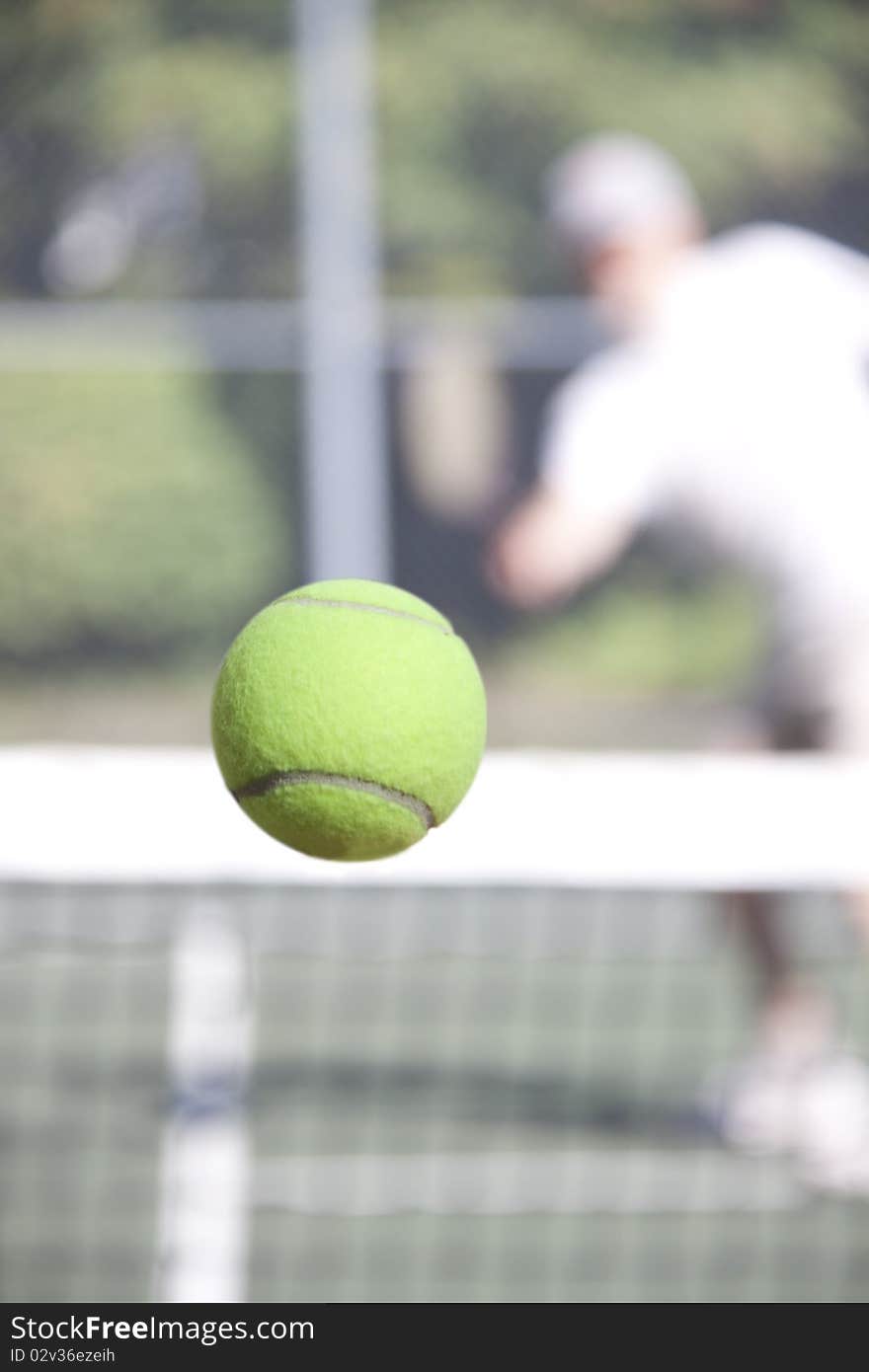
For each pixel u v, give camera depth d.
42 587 44.66
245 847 11.80
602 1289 12.95
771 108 49.50
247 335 38.22
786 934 16.08
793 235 17.06
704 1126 16.19
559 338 36.81
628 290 16.62
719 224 49.31
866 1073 16.33
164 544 45.06
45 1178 14.88
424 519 43.84
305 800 5.73
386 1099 16.91
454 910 22.58
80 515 44.75
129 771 11.73
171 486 45.00
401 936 22.36
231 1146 15.41
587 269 16.78
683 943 22.05
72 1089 17.11
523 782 11.86
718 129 49.25
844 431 16.47
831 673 16.42
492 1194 14.77
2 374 44.25
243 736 5.75
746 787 11.84
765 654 17.22
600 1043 18.53
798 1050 15.88
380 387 38.19
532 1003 19.91
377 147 48.09
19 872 11.71
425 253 48.06
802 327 16.53
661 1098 17.00
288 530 45.66
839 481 16.39
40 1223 13.92
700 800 11.79
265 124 48.31
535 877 11.78
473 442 43.81
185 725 44.12
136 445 44.88
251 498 45.38
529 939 22.36
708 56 49.53
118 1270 13.02
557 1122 16.38
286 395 45.19
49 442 44.50
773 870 11.80
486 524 43.94
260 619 5.89
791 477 16.38
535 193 48.56
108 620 44.91
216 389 45.09
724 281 16.66
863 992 18.78
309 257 45.59
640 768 12.36
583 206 16.62
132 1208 14.23
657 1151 15.80
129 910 22.22
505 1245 13.83
